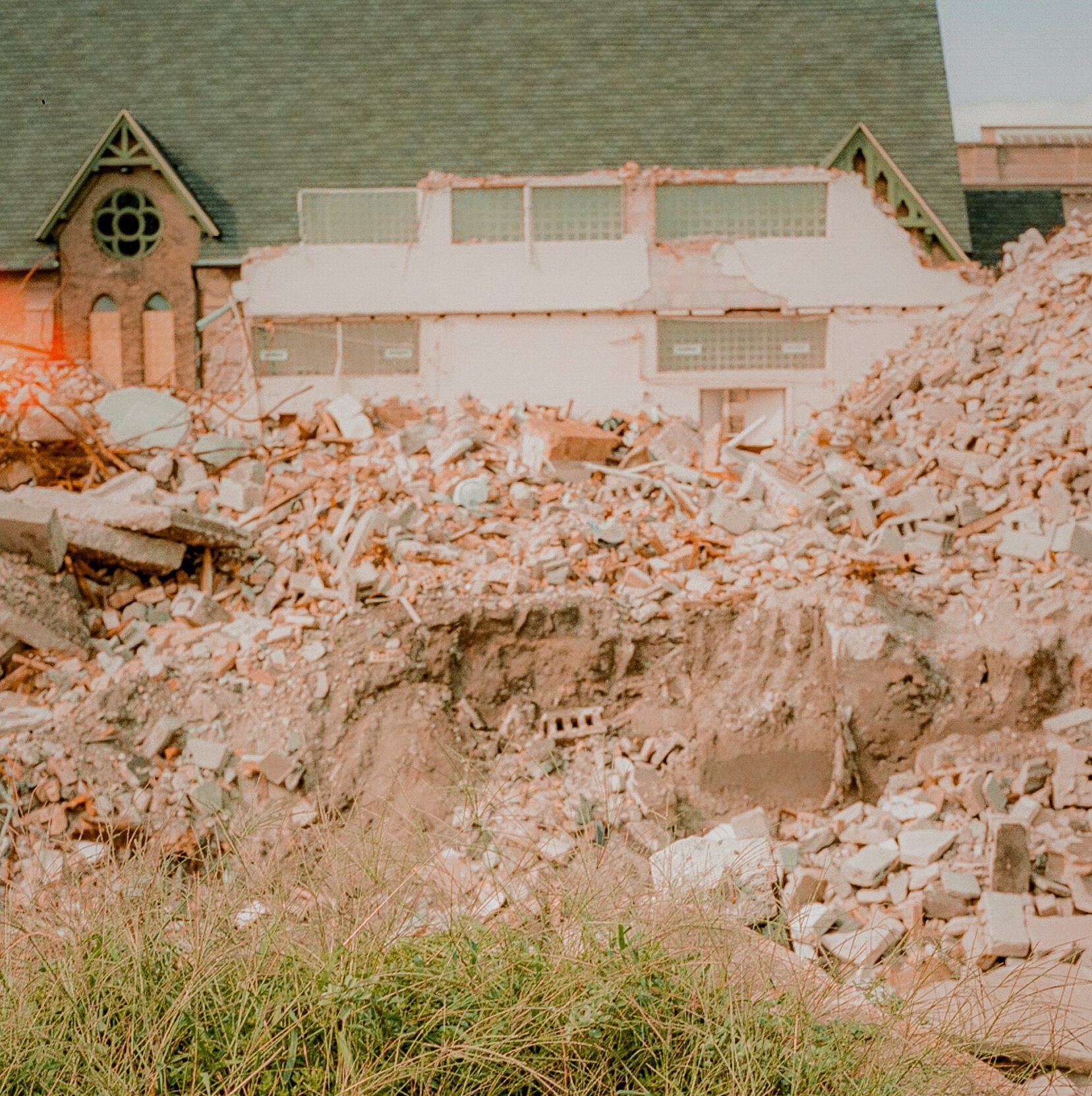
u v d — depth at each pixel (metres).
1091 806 12.27
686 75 25.16
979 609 14.12
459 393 22.69
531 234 22.52
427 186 22.55
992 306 20.25
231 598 14.62
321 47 25.61
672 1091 4.95
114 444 16.42
